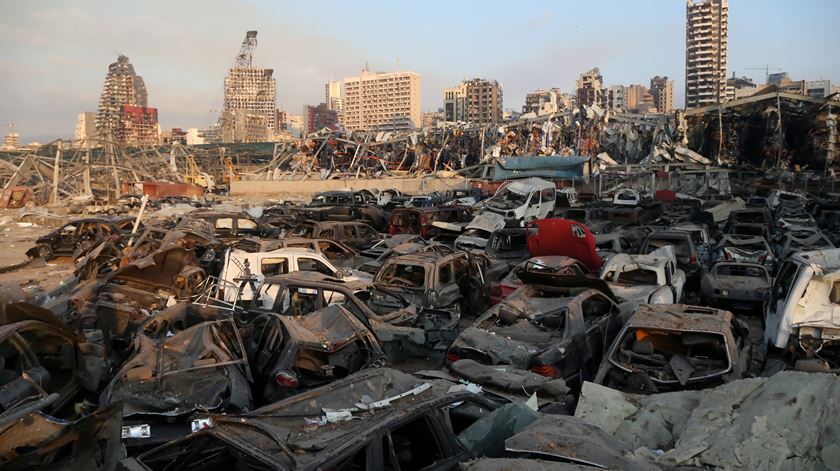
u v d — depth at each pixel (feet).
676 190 142.00
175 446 14.66
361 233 65.10
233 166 242.99
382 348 30.17
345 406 15.75
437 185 169.48
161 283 36.58
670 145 160.45
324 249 52.06
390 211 101.91
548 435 15.88
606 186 145.69
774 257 53.36
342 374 26.53
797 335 25.86
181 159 241.55
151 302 34.73
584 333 27.99
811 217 79.71
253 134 628.28
